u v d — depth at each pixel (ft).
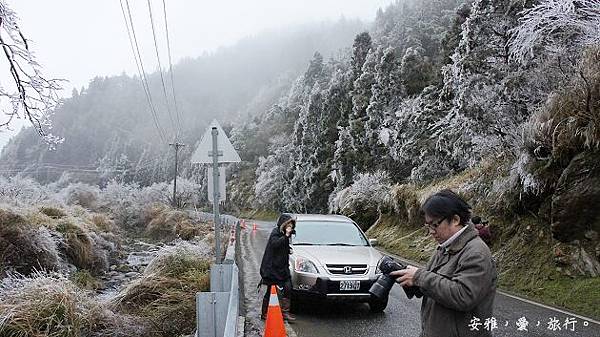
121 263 61.41
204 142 28.81
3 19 21.66
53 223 52.95
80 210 85.10
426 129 79.97
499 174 45.88
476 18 48.67
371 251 29.04
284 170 225.15
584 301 28.17
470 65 48.52
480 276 8.59
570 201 32.71
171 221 112.78
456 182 57.77
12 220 43.11
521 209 40.29
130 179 357.20
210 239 64.95
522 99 43.83
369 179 88.58
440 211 9.14
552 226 33.78
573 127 33.91
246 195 288.92
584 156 33.17
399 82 111.55
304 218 32.73
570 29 36.91
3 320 23.61
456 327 8.88
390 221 73.31
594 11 34.19
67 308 25.22
